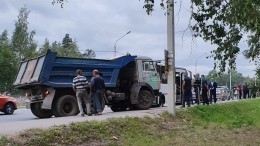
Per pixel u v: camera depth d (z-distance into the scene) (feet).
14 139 38.29
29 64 69.46
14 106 98.48
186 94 77.97
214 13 34.78
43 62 65.05
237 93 162.50
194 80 90.68
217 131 58.13
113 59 74.95
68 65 67.72
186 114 67.62
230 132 58.18
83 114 61.16
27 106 70.49
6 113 96.94
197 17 35.14
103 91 64.34
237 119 73.05
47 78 65.21
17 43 259.60
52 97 66.03
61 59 66.95
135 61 78.23
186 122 62.69
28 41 263.49
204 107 76.59
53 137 41.19
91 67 71.15
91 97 63.67
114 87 75.92
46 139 40.19
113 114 62.80
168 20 64.69
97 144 42.68
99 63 72.43
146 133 50.83
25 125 46.21
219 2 34.37
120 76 78.43
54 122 49.11
